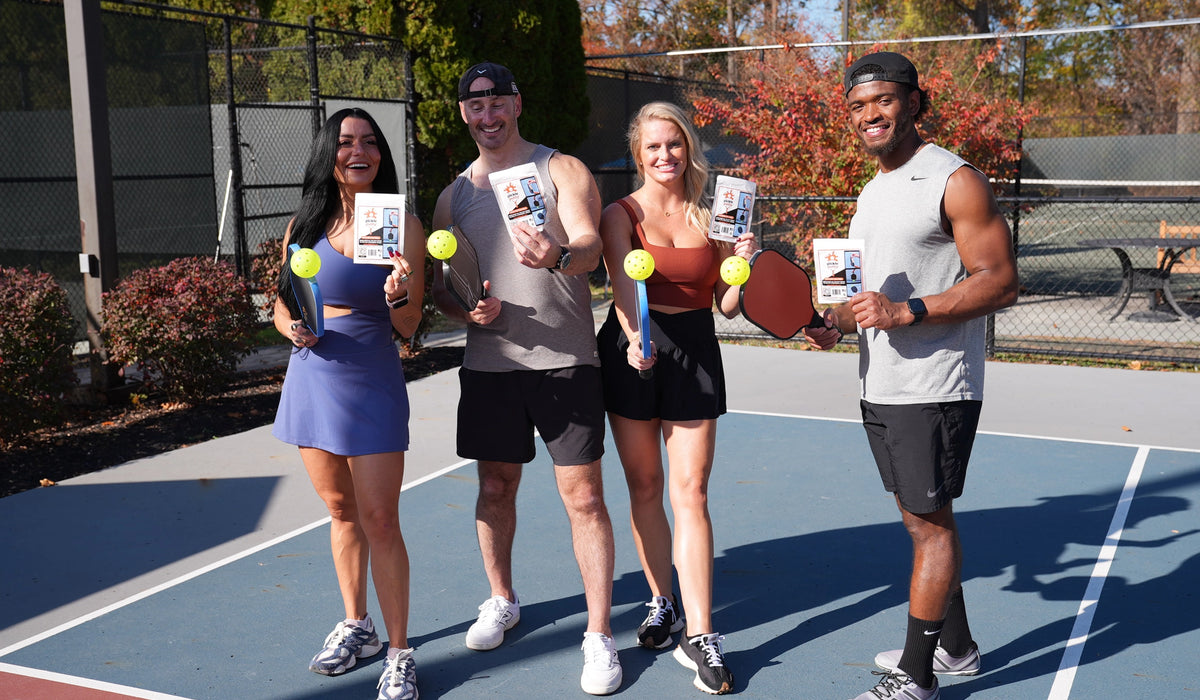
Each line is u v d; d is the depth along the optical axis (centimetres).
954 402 346
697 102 1442
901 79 339
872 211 357
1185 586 461
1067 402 842
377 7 1292
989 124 1300
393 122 1320
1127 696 367
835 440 725
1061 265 1791
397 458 372
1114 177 2406
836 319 378
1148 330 1177
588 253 363
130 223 1150
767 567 496
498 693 378
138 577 494
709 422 395
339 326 367
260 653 412
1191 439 717
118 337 839
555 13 1425
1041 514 563
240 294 887
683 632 415
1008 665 394
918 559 357
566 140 1492
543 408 385
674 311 393
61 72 1122
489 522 419
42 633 433
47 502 612
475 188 392
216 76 1809
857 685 379
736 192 377
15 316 724
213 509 596
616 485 629
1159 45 3519
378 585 371
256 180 1550
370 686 384
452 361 1070
